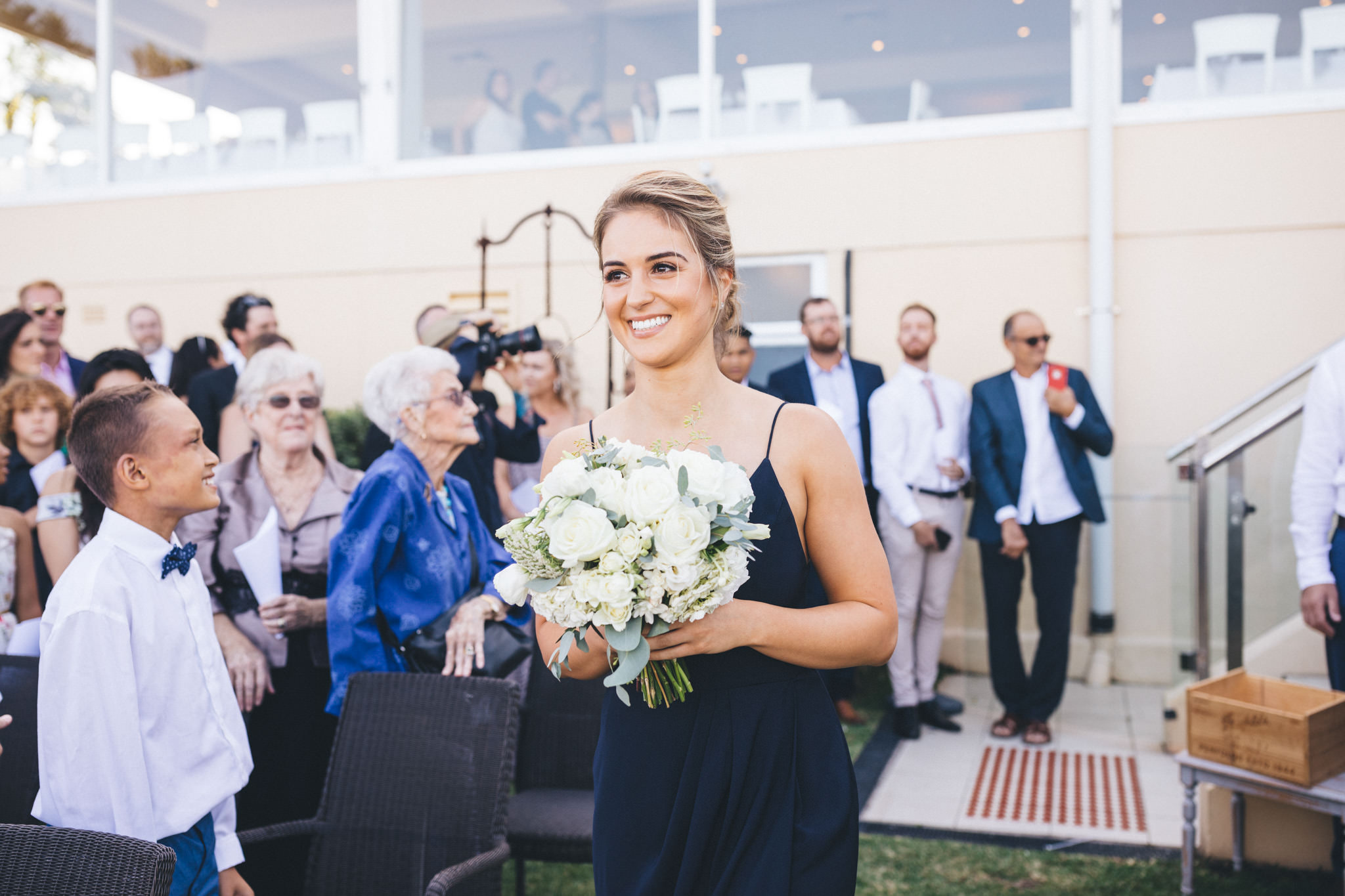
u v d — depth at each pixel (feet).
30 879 4.75
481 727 7.47
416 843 7.34
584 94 20.99
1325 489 10.11
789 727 5.01
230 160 23.07
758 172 19.84
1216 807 10.66
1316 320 17.34
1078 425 14.56
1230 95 17.81
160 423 6.28
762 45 20.01
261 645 9.16
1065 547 14.66
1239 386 17.66
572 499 4.61
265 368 9.53
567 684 9.50
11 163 24.26
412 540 8.63
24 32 24.04
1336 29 17.37
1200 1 17.88
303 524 9.58
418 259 21.50
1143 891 10.00
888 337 19.24
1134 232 18.07
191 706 6.38
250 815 8.89
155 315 20.48
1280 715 9.07
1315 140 17.28
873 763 14.15
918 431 15.35
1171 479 14.53
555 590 4.51
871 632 4.96
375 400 8.82
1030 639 14.94
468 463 11.36
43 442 11.61
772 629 4.70
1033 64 18.67
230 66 23.02
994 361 18.70
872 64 19.44
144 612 6.19
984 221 18.71
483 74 21.53
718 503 4.51
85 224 23.54
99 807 5.84
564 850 8.20
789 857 4.83
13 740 7.46
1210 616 13.34
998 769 13.78
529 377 16.74
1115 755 14.11
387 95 21.84
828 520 5.17
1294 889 9.84
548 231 15.69
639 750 5.08
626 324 5.12
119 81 23.56
